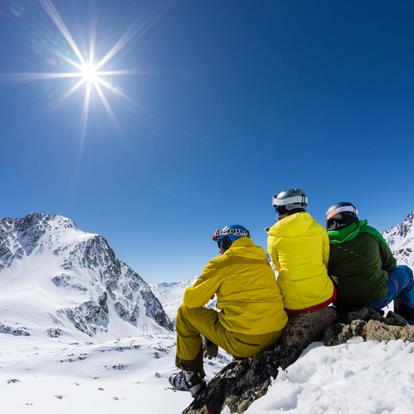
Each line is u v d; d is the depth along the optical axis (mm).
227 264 2395
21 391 30266
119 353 49250
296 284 2445
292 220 2496
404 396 1525
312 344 2297
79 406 26797
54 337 89375
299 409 1706
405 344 1911
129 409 26266
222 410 2256
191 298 2424
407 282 2910
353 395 1658
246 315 2301
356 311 2471
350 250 2672
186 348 2537
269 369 2246
